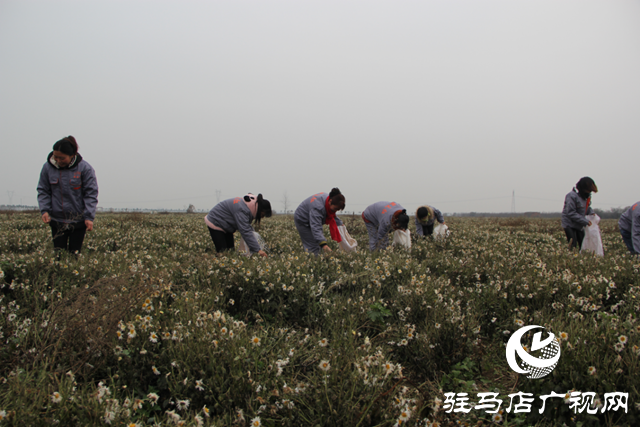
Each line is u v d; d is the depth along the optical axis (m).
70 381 2.02
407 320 3.38
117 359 2.38
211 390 2.15
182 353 2.36
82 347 2.39
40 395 1.85
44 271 3.94
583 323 2.84
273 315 3.62
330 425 1.92
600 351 2.37
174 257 6.11
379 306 3.65
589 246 6.94
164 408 2.18
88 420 1.78
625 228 6.68
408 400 1.98
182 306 3.06
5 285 3.53
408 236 7.01
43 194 5.09
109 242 7.61
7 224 12.52
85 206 5.18
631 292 3.59
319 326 3.38
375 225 7.36
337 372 2.19
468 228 13.70
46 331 2.46
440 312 3.12
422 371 2.77
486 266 4.96
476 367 2.81
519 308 3.48
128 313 2.70
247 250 6.01
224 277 3.95
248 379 2.21
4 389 2.02
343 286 4.26
